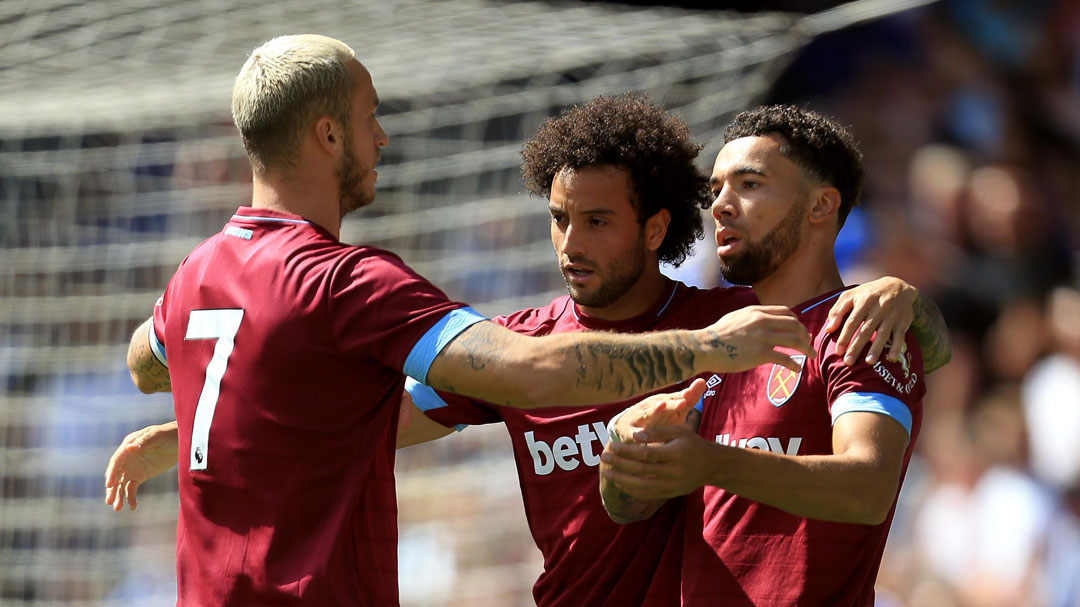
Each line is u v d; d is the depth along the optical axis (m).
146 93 17.41
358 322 7.71
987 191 24.78
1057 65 26.38
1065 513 18.75
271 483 7.85
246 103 8.25
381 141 8.65
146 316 20.11
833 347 8.05
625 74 16.72
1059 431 19.95
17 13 18.70
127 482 9.92
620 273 9.19
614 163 9.10
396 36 17.50
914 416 7.94
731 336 7.34
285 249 8.04
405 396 9.95
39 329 20.14
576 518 9.33
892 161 26.08
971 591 18.66
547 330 9.98
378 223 19.17
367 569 8.08
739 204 8.59
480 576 17.73
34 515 19.42
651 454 7.17
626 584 9.06
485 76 16.48
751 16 16.98
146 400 19.88
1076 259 24.28
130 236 20.36
